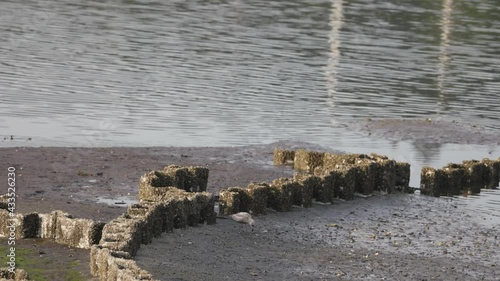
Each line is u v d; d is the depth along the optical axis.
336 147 139.62
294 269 85.81
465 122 160.00
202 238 92.69
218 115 155.25
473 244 98.56
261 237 95.69
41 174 112.81
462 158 138.50
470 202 116.50
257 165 126.31
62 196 105.00
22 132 136.75
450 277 87.31
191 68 191.75
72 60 191.75
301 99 170.75
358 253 92.69
